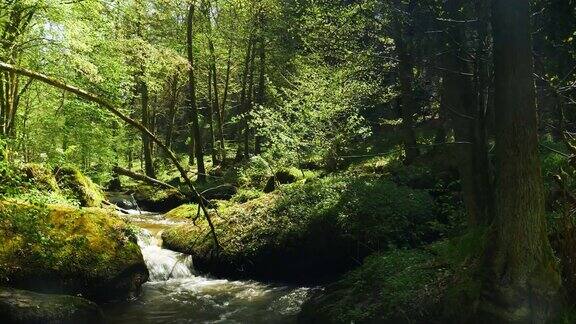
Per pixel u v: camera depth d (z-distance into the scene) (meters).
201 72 30.20
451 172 12.84
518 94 5.17
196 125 23.94
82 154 16.59
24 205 8.82
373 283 7.59
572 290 5.47
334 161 17.81
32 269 8.22
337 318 7.08
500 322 5.34
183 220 15.42
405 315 6.36
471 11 7.01
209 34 24.91
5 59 10.02
